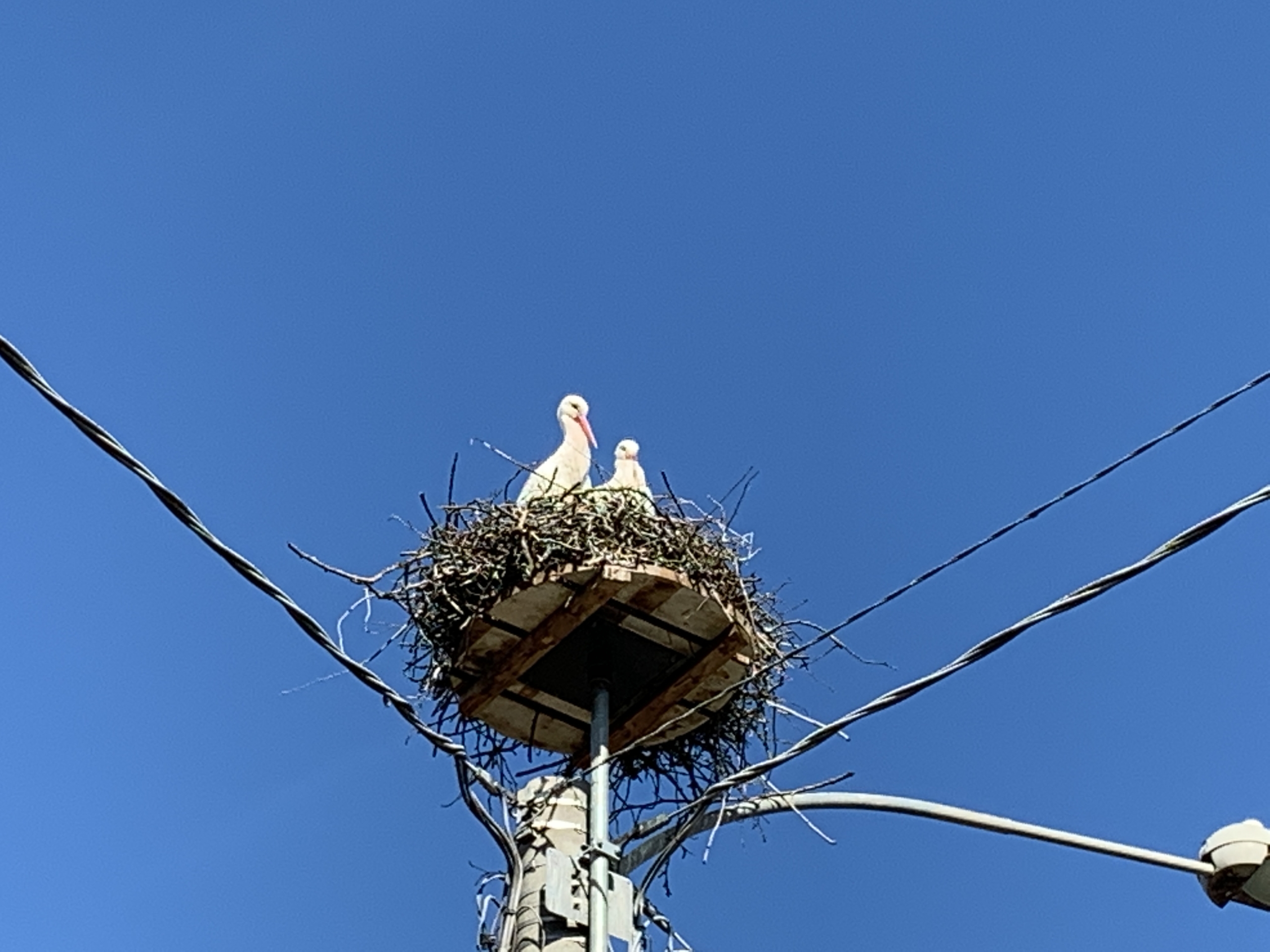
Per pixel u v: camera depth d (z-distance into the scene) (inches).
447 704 376.2
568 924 314.2
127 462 268.4
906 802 342.3
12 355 255.9
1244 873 339.3
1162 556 277.3
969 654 293.9
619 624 365.1
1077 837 341.4
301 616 291.6
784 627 388.8
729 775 374.3
